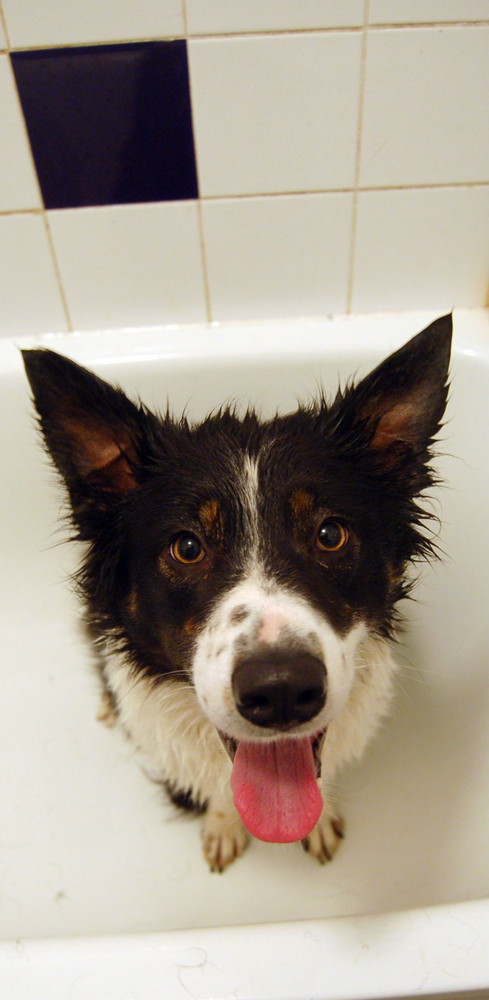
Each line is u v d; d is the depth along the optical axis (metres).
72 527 0.35
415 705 0.44
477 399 0.44
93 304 0.49
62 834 0.43
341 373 0.47
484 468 0.44
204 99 0.42
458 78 0.42
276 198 0.45
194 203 0.45
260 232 0.47
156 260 0.47
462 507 0.45
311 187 0.45
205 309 0.50
